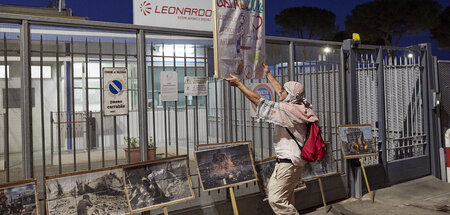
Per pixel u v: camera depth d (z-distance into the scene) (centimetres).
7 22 301
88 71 339
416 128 653
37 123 318
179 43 391
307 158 336
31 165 306
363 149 523
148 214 362
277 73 472
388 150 616
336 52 539
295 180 354
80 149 338
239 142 408
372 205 508
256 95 347
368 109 592
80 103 341
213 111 420
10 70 303
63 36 327
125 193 327
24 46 304
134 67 365
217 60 362
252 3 392
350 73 544
